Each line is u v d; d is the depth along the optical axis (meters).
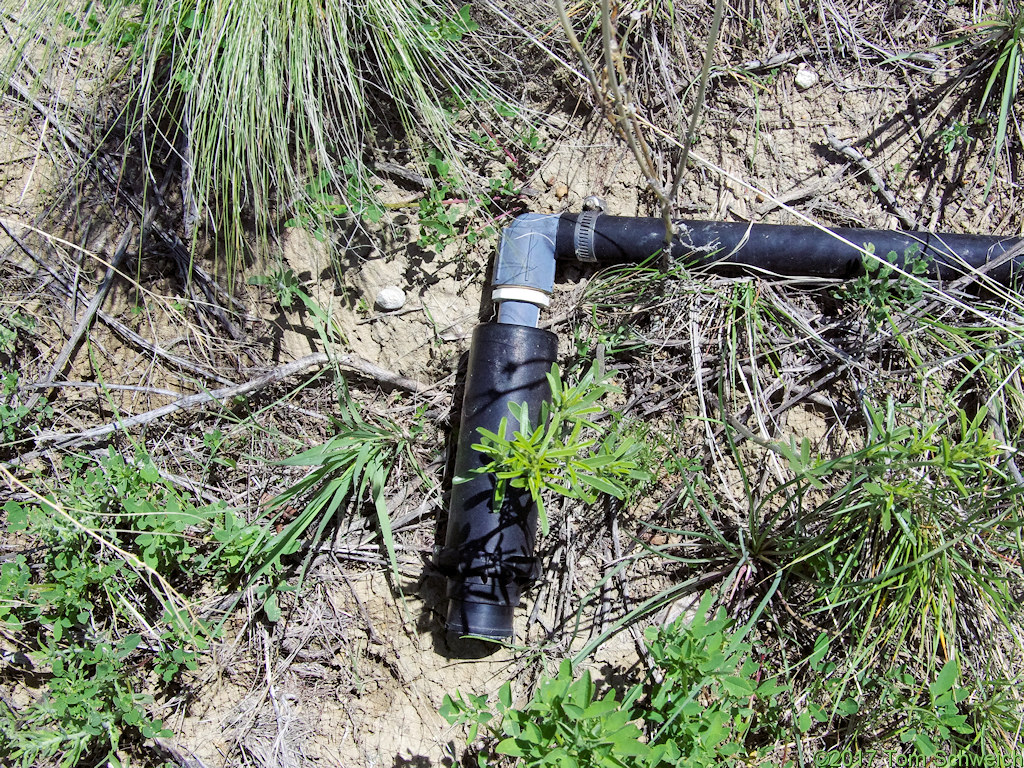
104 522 0.62
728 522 0.62
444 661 0.63
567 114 0.66
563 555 0.63
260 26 0.57
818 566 0.60
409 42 0.59
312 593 0.64
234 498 0.65
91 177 0.65
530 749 0.50
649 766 0.50
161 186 0.65
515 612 0.63
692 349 0.62
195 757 0.63
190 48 0.58
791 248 0.62
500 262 0.62
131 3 0.59
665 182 0.66
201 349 0.66
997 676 0.59
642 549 0.63
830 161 0.65
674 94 0.65
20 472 0.64
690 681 0.53
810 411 0.64
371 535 0.64
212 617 0.64
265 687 0.64
